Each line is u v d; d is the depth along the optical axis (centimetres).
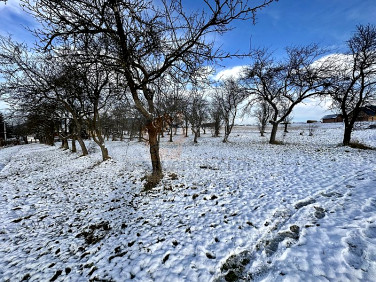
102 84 980
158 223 391
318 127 3528
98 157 1302
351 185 468
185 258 281
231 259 269
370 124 2517
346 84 1248
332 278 205
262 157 987
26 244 366
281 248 271
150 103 633
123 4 379
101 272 274
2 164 1422
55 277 276
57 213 495
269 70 1452
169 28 438
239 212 395
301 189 483
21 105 1012
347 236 257
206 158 1038
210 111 2909
